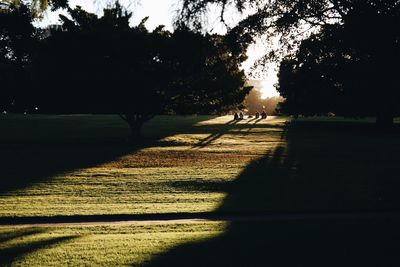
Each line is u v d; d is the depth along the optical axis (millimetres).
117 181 16297
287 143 30969
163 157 23328
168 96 28328
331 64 13180
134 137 31625
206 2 11141
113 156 23531
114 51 26000
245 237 9078
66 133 36031
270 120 59250
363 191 14547
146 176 17375
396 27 10016
